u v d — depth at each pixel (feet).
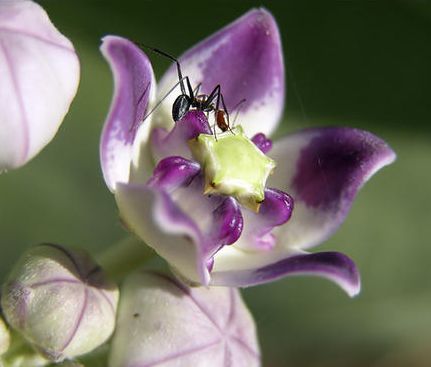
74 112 0.52
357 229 0.53
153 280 0.41
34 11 0.39
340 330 0.55
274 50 0.42
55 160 0.52
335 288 0.54
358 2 0.52
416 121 0.53
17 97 0.38
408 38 0.52
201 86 0.41
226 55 0.42
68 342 0.39
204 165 0.39
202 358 0.40
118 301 0.41
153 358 0.40
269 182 0.41
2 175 0.52
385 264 0.53
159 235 0.38
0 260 0.51
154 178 0.39
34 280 0.39
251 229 0.40
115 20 0.50
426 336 0.56
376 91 0.52
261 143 0.41
